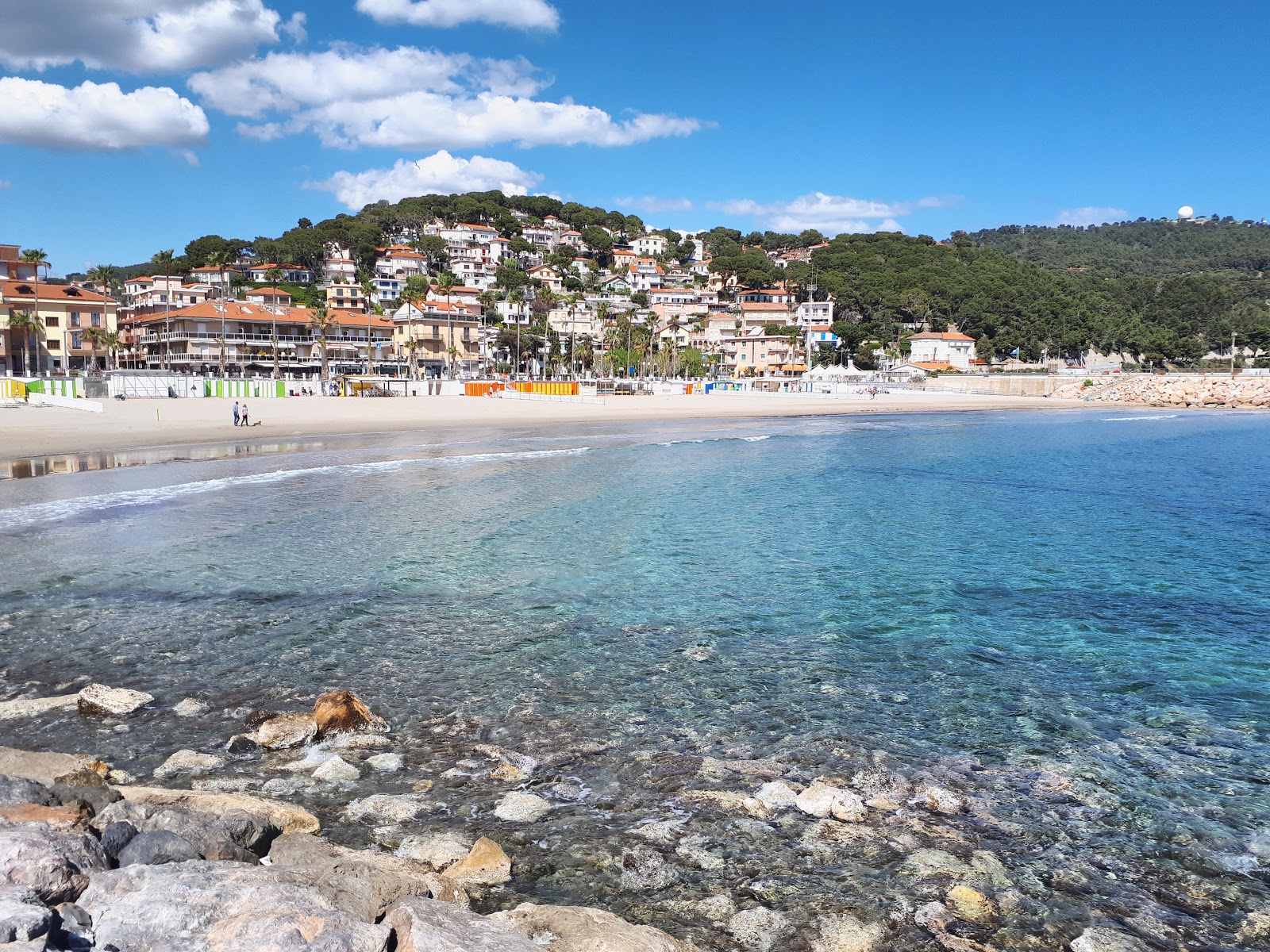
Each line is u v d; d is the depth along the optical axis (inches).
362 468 1466.5
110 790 317.4
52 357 4099.4
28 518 969.5
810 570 796.0
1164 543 935.7
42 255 4461.1
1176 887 302.5
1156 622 646.5
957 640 598.5
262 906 213.9
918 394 5723.4
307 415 2701.8
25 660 522.6
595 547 879.1
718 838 328.5
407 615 637.9
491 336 6323.8
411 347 5374.0
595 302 7716.5
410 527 965.2
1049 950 264.2
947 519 1074.7
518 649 566.6
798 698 488.1
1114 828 344.2
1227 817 355.3
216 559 797.2
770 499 1216.2
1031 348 7480.3
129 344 5226.4
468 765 393.1
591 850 317.7
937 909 283.1
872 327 7598.4
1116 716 468.4
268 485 1256.2
